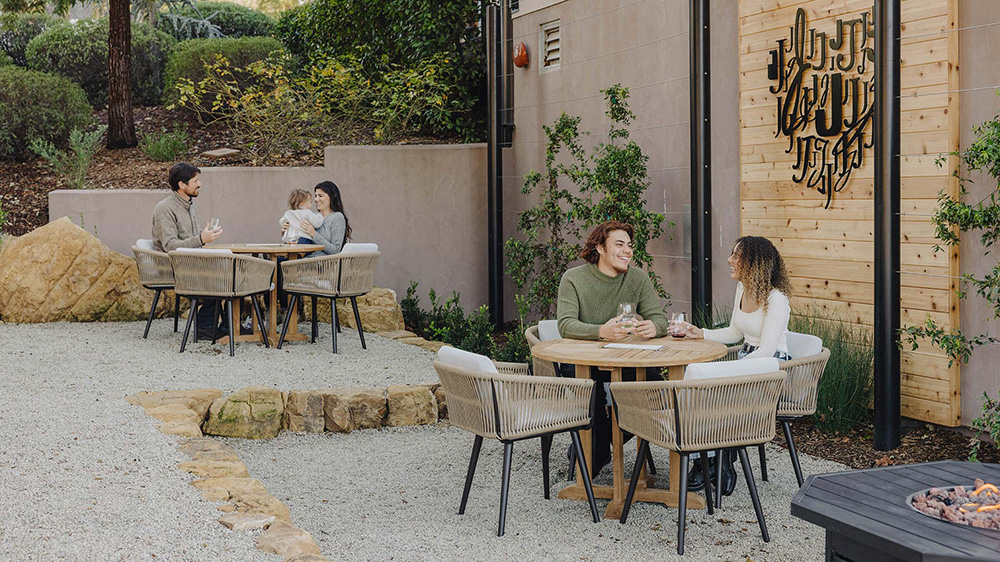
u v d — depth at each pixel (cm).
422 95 1049
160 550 322
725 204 695
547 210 851
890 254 512
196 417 530
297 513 444
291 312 771
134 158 1105
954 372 527
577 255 814
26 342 727
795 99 621
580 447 424
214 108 1096
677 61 743
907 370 554
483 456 541
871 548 266
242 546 331
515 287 1002
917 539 254
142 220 938
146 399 549
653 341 460
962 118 520
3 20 1238
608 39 834
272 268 721
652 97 778
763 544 392
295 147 1089
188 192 755
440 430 605
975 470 321
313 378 643
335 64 1055
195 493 386
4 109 1075
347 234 802
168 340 756
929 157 533
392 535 407
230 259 681
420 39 1079
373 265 755
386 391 610
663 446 383
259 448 560
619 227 485
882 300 516
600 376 470
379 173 985
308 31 1244
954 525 266
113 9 1131
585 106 874
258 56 1226
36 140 1063
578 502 453
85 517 350
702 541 396
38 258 844
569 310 482
